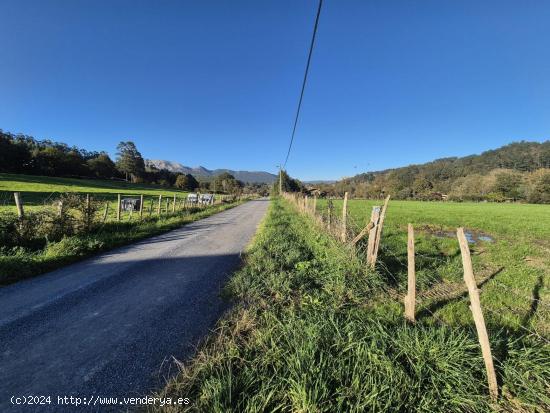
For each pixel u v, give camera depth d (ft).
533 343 10.96
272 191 287.48
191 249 30.66
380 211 19.42
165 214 59.72
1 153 215.31
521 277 21.35
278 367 9.70
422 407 8.24
